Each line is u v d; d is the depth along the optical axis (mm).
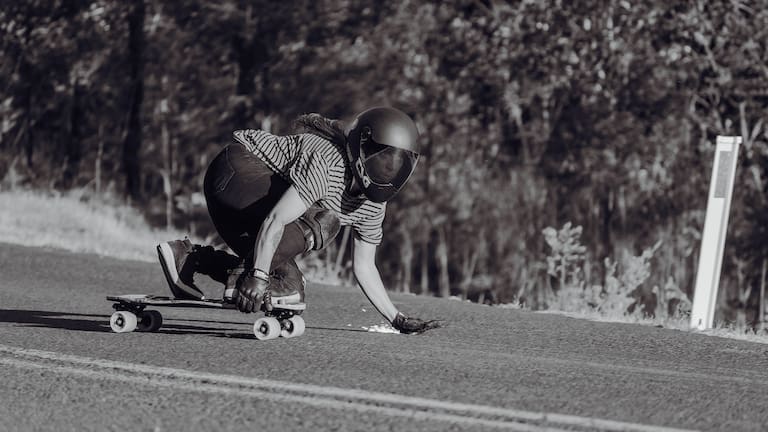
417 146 11992
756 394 10195
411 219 35719
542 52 34688
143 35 40656
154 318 13219
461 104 35812
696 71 33406
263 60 38938
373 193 12062
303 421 8594
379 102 36688
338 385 9922
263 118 39062
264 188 12359
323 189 12070
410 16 36438
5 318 14664
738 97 33281
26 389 9695
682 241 32781
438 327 13500
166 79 40594
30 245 26281
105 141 41500
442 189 35594
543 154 34844
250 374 10406
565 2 34406
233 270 12211
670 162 33375
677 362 12445
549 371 11047
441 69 36281
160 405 9109
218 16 39312
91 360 11078
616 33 33906
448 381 10258
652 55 33531
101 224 32656
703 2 33375
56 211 33375
